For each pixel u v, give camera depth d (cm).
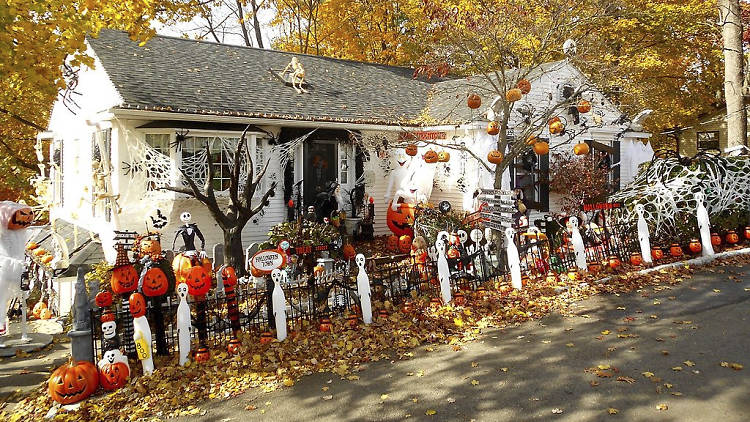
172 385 595
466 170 1373
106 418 537
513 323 750
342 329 743
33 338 821
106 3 754
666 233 1056
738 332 655
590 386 536
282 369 625
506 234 884
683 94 2562
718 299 790
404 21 2573
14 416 558
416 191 1389
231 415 526
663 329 683
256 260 718
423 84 1839
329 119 1321
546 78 1451
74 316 616
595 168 1469
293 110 1310
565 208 1425
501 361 618
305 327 751
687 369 560
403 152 1461
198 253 828
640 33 2159
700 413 470
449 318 774
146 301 675
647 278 910
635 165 1675
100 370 595
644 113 1620
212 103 1198
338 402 540
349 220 1412
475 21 1137
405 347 689
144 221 1152
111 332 611
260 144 1273
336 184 1373
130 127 1130
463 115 1376
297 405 539
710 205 1114
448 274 827
